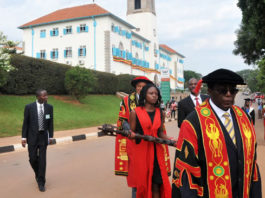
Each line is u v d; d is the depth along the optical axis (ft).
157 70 175.52
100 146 31.76
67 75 71.67
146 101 12.01
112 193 15.58
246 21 55.11
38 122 16.29
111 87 101.65
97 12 123.95
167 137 11.96
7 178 19.03
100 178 18.65
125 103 13.91
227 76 6.23
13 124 43.70
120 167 13.44
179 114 13.82
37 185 17.31
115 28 126.21
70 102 71.00
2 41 43.34
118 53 126.72
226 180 6.16
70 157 25.70
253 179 6.68
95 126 52.34
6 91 58.23
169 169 12.55
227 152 6.24
